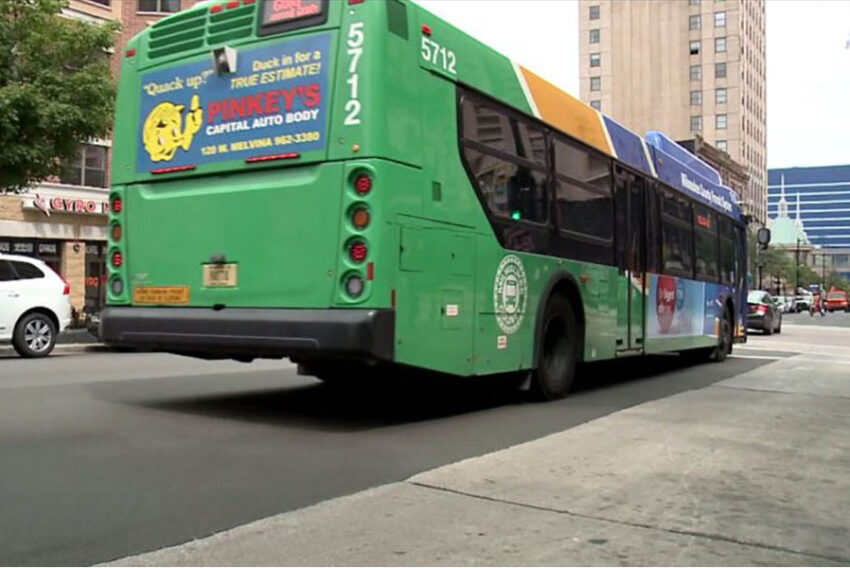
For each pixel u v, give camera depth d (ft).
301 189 21.22
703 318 45.24
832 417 26.25
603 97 371.76
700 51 358.02
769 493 16.44
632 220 35.45
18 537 12.77
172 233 23.67
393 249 20.48
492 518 14.24
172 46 24.07
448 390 31.45
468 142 23.62
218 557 12.06
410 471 17.47
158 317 23.31
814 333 94.68
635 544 13.07
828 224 581.53
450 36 23.27
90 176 89.97
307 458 18.48
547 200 28.02
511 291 25.61
